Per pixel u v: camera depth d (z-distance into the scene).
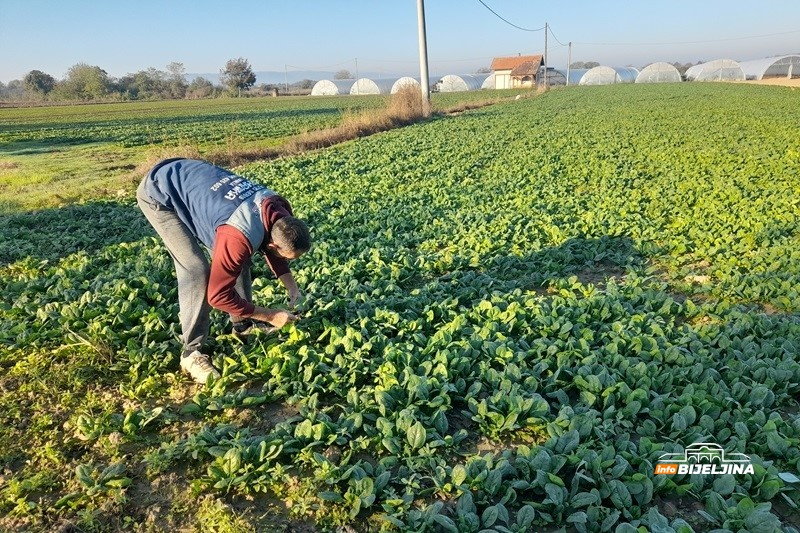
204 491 3.58
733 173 12.80
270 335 5.35
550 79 103.12
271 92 112.56
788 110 27.78
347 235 9.41
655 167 14.25
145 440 4.04
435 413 4.12
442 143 20.72
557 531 3.22
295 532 3.27
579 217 9.73
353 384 4.62
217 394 4.53
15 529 3.28
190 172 4.39
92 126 35.78
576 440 3.78
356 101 63.69
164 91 109.19
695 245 8.09
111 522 3.34
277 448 3.79
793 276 6.49
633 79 91.44
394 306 6.14
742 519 3.18
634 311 5.92
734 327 5.39
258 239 4.11
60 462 3.83
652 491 3.40
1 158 20.86
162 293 6.42
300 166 16.94
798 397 4.47
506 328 5.47
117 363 4.96
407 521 3.29
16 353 5.26
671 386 4.46
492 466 3.64
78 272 7.21
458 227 9.37
